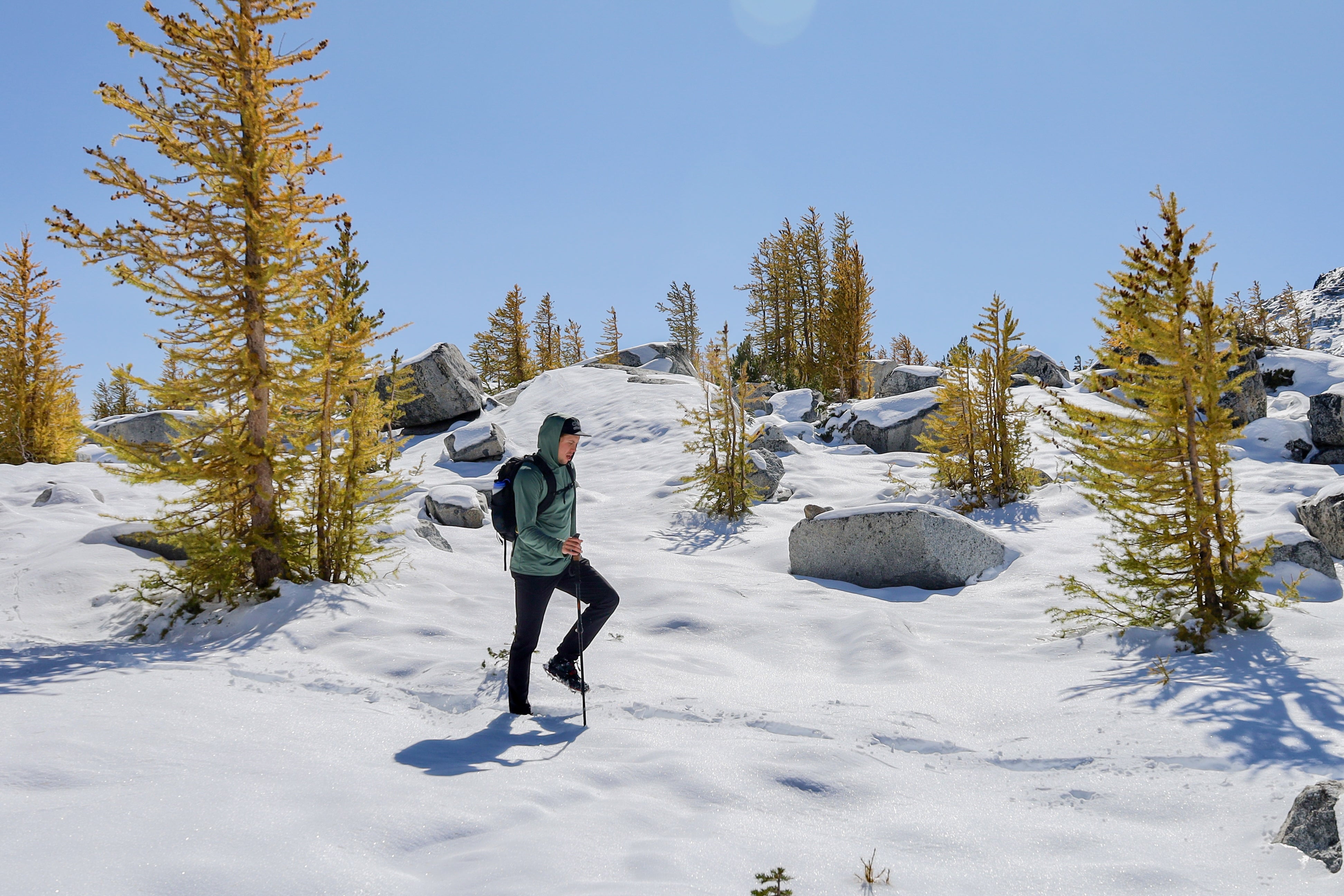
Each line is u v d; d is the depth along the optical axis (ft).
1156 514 19.67
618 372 91.45
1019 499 41.06
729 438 44.57
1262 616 18.62
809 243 130.72
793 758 11.81
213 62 23.62
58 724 11.47
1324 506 30.40
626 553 31.73
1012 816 10.26
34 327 66.44
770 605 24.29
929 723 14.12
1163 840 9.48
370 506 27.17
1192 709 13.96
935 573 27.48
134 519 28.99
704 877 7.93
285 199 24.03
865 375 103.96
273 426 24.99
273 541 24.08
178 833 7.94
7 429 65.26
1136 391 19.71
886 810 10.34
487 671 16.69
